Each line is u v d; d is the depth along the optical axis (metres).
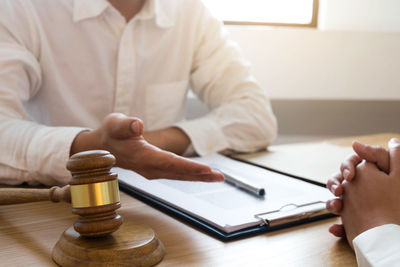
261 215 0.52
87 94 1.18
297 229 0.51
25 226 0.53
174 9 1.24
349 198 0.48
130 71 1.17
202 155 0.97
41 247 0.46
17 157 0.75
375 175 0.47
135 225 0.47
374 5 1.95
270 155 1.00
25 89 1.00
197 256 0.43
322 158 0.92
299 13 2.03
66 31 1.12
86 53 1.15
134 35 1.19
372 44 1.94
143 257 0.40
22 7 1.06
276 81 1.92
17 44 1.02
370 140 1.20
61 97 1.14
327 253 0.44
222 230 0.48
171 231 0.50
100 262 0.39
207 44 1.31
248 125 1.06
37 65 1.07
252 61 1.88
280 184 0.68
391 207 0.44
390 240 0.39
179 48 1.28
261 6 2.01
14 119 0.84
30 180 0.76
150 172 0.60
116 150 0.62
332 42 1.92
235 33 1.85
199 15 1.32
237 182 0.66
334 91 1.97
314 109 1.96
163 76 1.27
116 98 1.19
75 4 1.10
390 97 2.00
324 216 0.55
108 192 0.42
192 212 0.54
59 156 0.72
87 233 0.42
